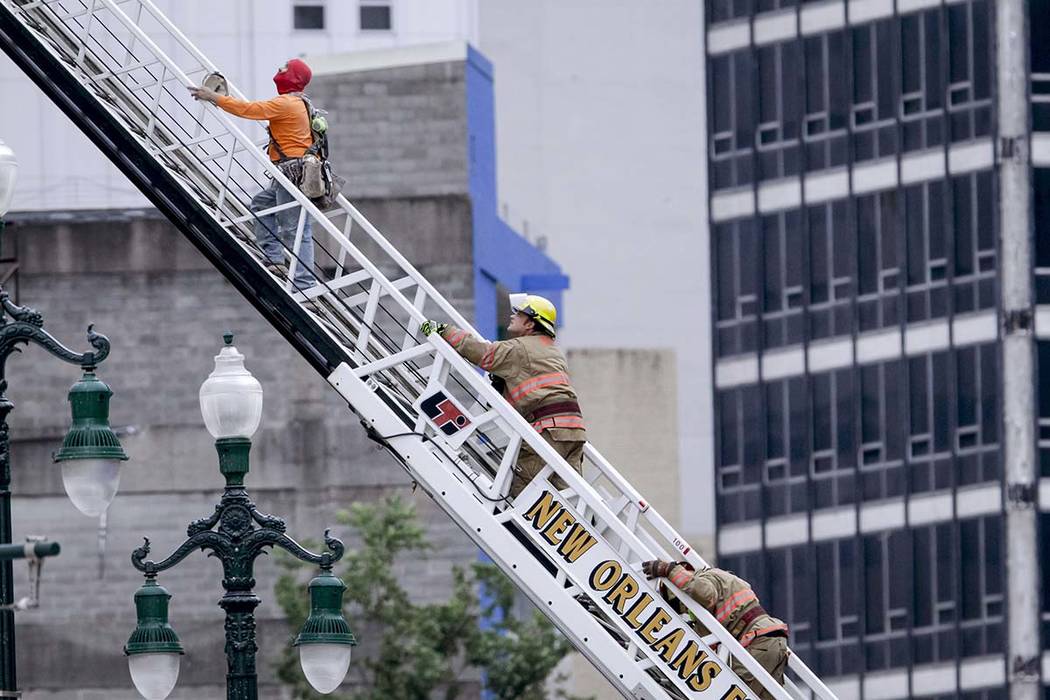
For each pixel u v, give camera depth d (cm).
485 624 15100
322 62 15725
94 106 6322
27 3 6662
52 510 15338
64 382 15388
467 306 15512
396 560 15088
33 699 15175
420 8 17212
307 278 6238
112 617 15275
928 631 18138
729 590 5966
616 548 6216
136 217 15538
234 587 5566
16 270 14988
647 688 5850
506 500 6006
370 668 13300
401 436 5975
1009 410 18050
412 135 15650
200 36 16850
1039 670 17788
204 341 15462
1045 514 17962
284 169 6347
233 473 5609
